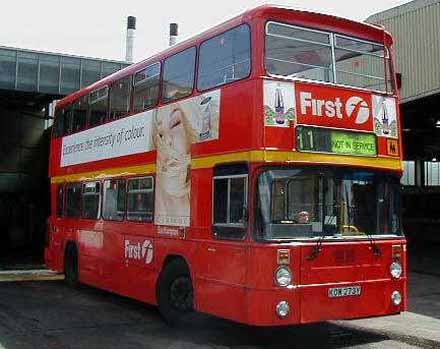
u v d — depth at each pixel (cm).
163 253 969
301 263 752
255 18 788
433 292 1308
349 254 789
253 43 783
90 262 1288
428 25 1655
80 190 1376
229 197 802
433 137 2739
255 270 737
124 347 816
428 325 970
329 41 846
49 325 968
